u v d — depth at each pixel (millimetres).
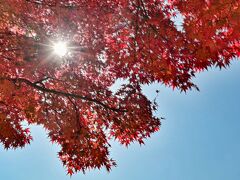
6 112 8000
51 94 8500
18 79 7734
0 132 7949
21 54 7855
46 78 8500
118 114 8797
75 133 8578
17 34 7711
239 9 5301
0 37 7664
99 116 8938
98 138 8844
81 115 9000
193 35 5898
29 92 8062
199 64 6629
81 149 8664
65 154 8742
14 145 8641
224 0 5297
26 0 7227
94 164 8789
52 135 8742
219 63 6348
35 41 7863
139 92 8516
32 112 7906
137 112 8680
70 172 8766
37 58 8000
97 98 8844
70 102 8820
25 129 8562
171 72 7000
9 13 7262
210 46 5879
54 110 8508
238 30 5543
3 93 7363
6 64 7867
